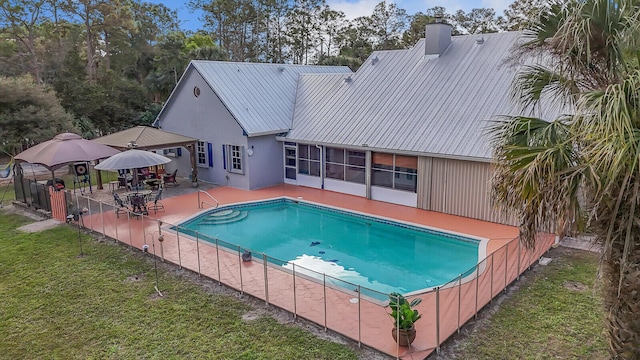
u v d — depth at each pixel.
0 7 39.88
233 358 7.89
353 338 8.30
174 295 10.47
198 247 11.90
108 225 15.60
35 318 9.52
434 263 13.35
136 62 52.72
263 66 25.31
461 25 55.94
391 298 7.98
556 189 5.62
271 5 57.25
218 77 22.69
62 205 16.66
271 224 17.55
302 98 24.23
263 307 9.79
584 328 8.49
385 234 16.19
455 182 16.56
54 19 44.31
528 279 10.84
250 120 21.52
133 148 19.16
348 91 22.55
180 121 24.72
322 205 18.83
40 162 17.53
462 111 17.52
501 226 15.39
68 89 35.47
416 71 20.89
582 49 5.61
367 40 61.28
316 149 21.48
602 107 5.08
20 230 15.70
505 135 6.77
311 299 9.80
